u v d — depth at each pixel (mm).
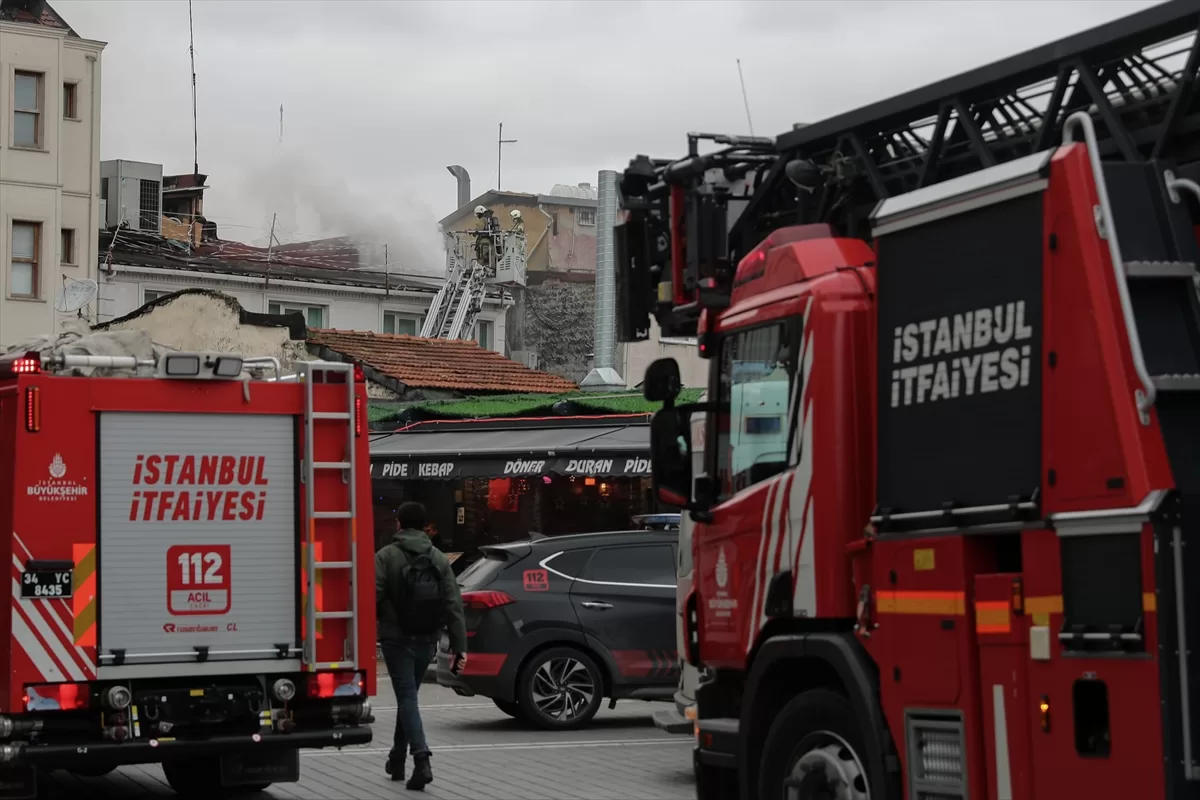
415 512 12359
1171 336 6027
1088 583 5949
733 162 9148
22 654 9906
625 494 26344
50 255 44219
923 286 7016
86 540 10125
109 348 10953
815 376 7684
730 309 8656
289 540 10695
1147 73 6840
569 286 60562
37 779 10281
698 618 8766
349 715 10695
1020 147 7398
